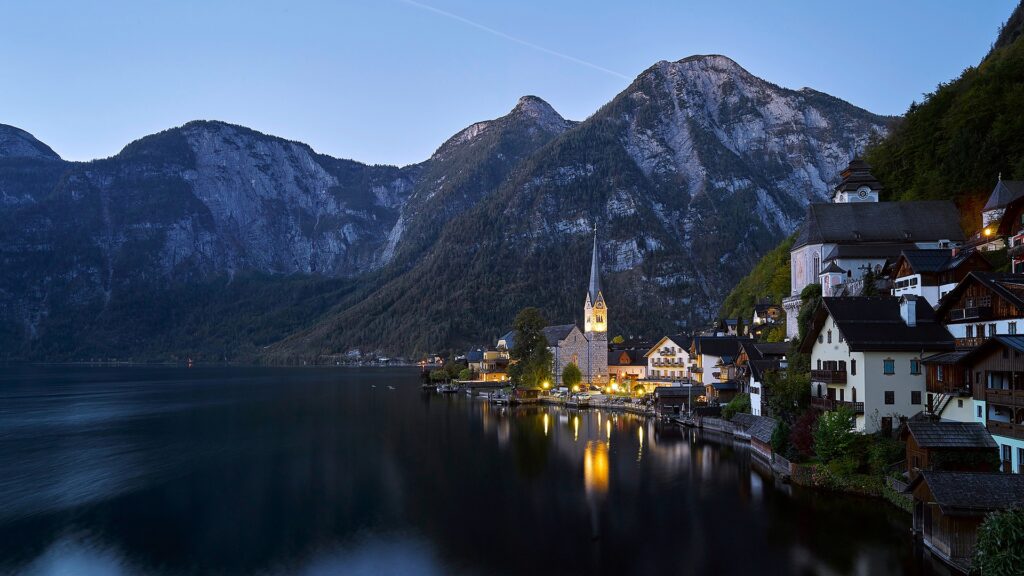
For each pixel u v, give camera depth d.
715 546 54.50
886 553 50.81
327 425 126.31
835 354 75.25
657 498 68.88
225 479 79.81
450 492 73.06
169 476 81.56
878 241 109.44
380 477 80.38
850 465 65.94
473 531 59.62
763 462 84.75
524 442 104.31
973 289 65.00
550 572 50.19
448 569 50.97
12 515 65.62
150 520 63.72
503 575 49.72
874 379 68.50
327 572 50.69
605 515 63.59
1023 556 36.56
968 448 55.16
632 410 147.38
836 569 48.66
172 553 54.91
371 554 54.31
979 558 39.59
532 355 178.62
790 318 119.88
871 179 130.25
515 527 60.66
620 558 52.66
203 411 151.50
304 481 78.69
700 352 146.50
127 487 76.31
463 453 95.38
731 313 197.62
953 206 111.38
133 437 112.12
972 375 59.44
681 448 96.44
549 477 79.44
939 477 48.00
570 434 112.44
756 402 101.94
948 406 63.25
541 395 177.50
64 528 61.53
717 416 117.81
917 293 77.38
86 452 98.12
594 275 199.00
